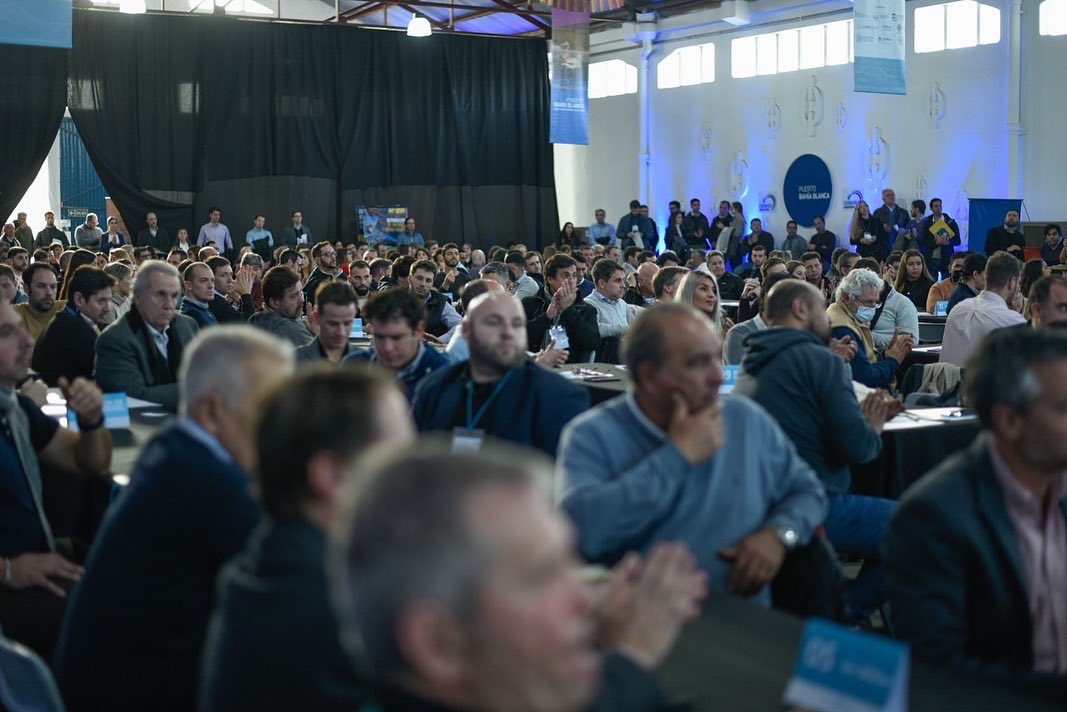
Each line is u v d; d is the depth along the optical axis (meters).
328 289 4.53
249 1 19.59
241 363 1.96
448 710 0.80
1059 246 13.47
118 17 17.38
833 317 6.16
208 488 1.89
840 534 3.45
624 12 19.34
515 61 20.03
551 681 0.75
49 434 3.26
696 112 18.84
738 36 18.02
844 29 16.48
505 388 3.36
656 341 2.31
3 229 16.62
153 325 5.01
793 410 3.46
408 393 3.94
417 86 19.41
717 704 1.58
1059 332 1.88
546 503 0.78
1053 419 1.80
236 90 18.17
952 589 1.87
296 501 1.39
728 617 1.95
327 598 1.35
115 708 1.88
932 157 15.55
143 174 17.73
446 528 0.74
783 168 17.53
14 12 8.27
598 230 19.31
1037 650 1.89
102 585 1.90
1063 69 14.16
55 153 21.27
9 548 2.88
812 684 1.40
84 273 5.42
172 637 1.89
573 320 7.15
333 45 18.77
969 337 5.95
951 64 15.26
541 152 20.34
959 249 15.16
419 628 0.74
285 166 18.58
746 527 2.34
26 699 1.84
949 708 1.55
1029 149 14.55
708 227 17.97
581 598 0.78
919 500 1.92
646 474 2.23
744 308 9.29
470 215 19.94
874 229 15.35
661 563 1.42
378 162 19.22
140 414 4.26
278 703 1.34
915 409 4.74
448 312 8.19
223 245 17.78
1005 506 1.90
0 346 2.91
